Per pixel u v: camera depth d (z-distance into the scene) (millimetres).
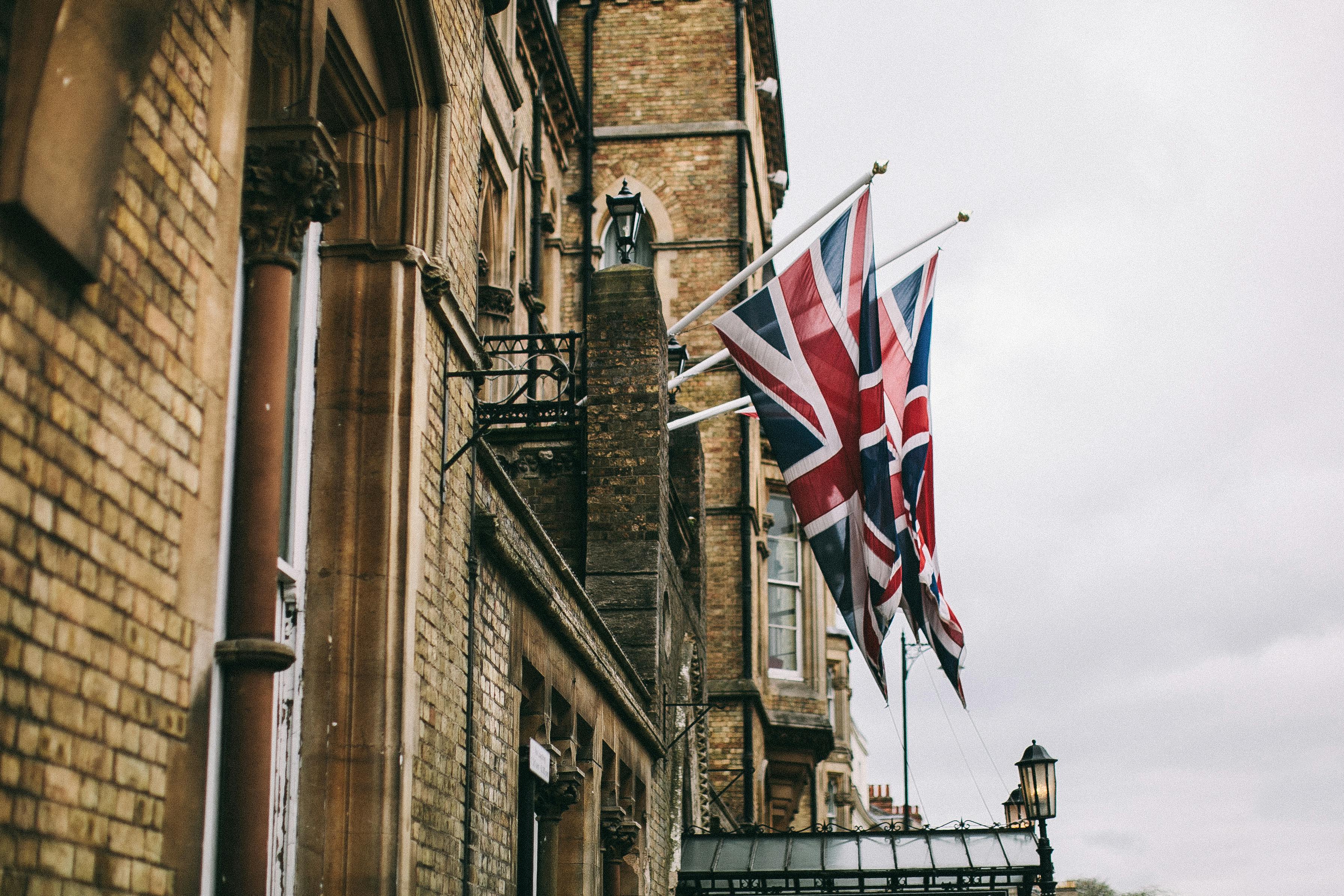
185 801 5082
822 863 18594
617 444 16250
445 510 8430
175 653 5051
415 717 7648
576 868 12344
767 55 32500
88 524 4512
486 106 19938
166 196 5062
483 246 20938
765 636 30047
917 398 15977
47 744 4262
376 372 7723
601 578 16031
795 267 14422
